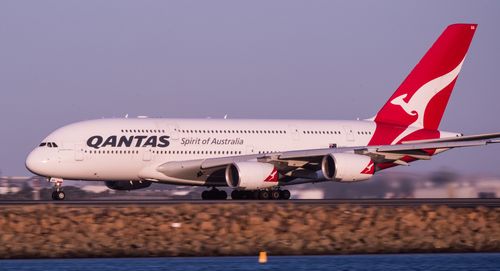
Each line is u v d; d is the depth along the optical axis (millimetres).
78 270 109625
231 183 192000
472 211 148375
